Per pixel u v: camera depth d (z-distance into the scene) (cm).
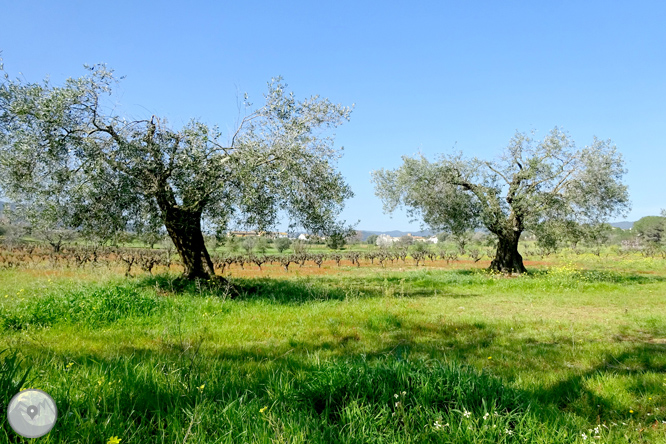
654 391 495
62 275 1958
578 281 1931
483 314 1151
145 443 291
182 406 348
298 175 1417
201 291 1284
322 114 1437
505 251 2572
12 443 265
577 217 2317
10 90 1185
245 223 1406
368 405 350
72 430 279
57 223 1261
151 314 968
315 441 295
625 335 881
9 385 304
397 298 1460
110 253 3816
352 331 865
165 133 1259
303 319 967
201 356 579
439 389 389
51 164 1205
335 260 5050
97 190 1189
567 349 732
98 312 898
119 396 352
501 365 620
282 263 3838
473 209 2459
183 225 1369
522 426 338
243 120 1388
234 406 349
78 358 548
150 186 1249
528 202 2305
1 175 1245
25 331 755
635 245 7006
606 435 367
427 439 317
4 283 1538
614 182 2269
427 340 798
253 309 1088
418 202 2527
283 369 521
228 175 1326
